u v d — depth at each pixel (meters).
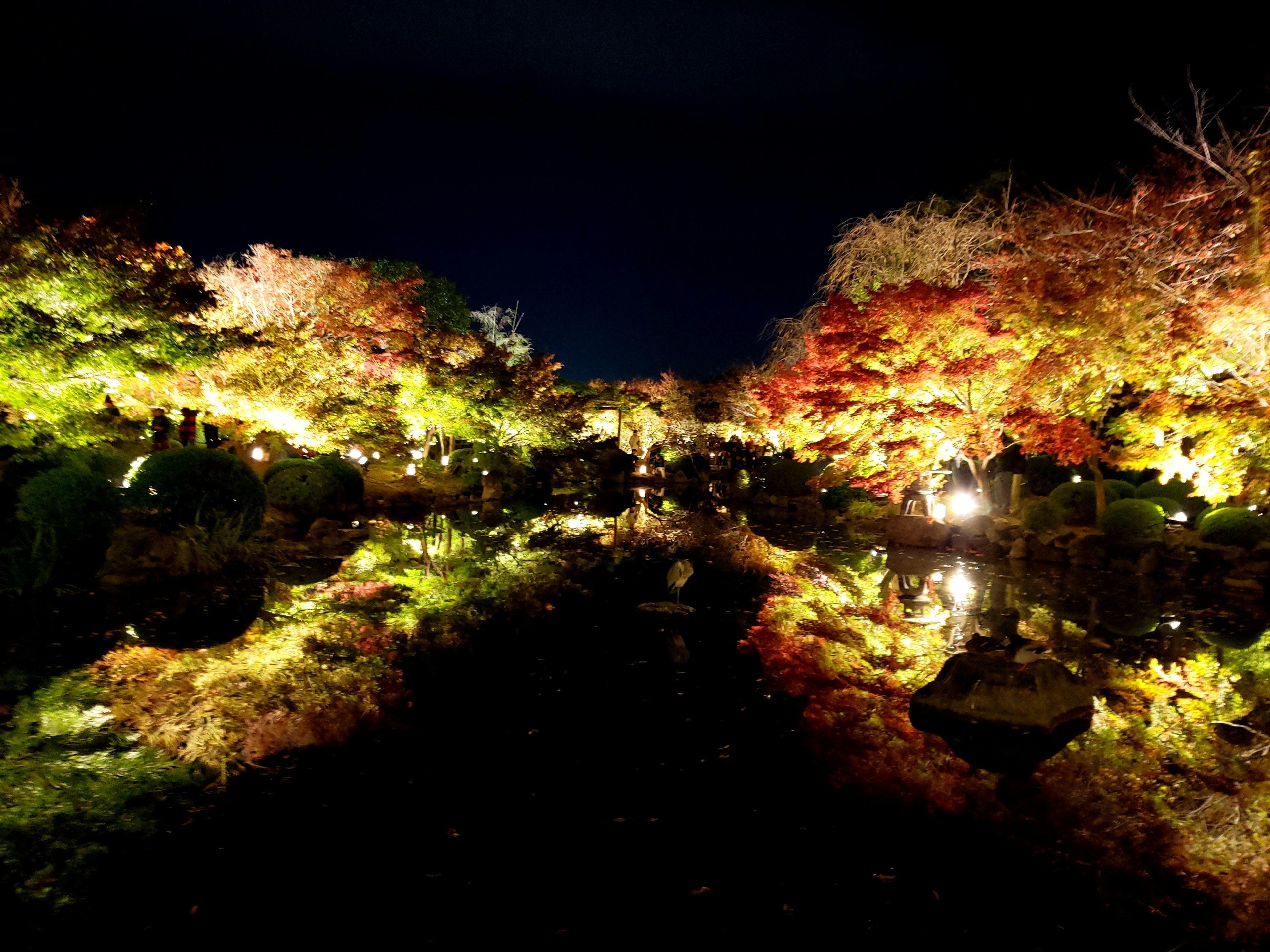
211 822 3.89
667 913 3.22
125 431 14.20
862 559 13.01
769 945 3.03
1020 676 5.39
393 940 3.02
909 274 17.52
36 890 3.30
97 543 9.26
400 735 5.03
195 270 21.86
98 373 11.54
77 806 4.03
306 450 20.14
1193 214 9.62
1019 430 12.76
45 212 11.21
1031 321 11.81
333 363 19.73
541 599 9.17
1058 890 3.44
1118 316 9.77
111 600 8.59
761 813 4.06
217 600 8.80
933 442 14.28
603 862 3.59
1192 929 3.18
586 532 16.47
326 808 4.06
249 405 17.73
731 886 3.42
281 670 6.29
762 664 6.67
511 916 3.18
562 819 3.98
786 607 9.01
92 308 11.30
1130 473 17.19
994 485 17.17
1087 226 11.14
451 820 3.95
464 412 23.86
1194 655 7.11
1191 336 9.31
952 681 5.57
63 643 6.93
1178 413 10.66
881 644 7.41
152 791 4.21
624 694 5.85
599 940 3.05
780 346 23.03
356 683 6.02
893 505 18.44
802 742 4.98
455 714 5.42
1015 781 4.47
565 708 5.55
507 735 5.05
